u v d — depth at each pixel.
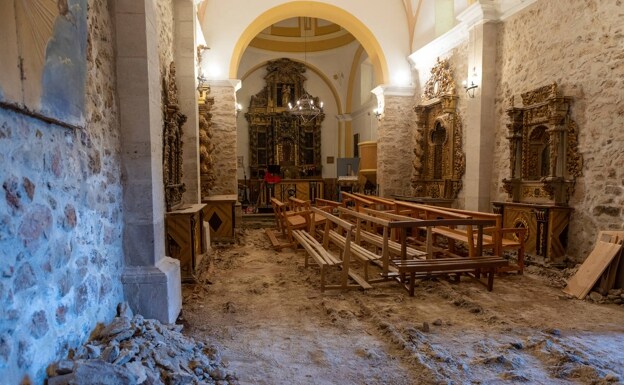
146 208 2.67
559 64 4.85
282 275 4.46
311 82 15.57
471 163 6.42
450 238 5.09
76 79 1.87
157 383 1.76
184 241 3.88
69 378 1.56
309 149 15.67
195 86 5.46
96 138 2.22
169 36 4.70
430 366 2.24
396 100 9.10
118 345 1.98
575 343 2.60
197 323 2.96
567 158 4.70
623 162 4.05
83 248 2.01
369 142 10.28
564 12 4.76
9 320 1.36
